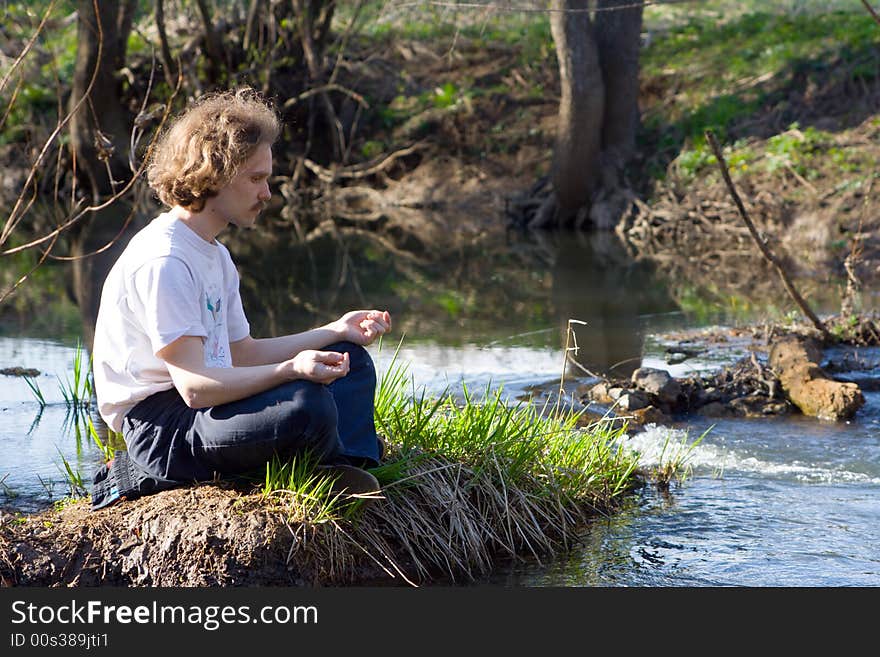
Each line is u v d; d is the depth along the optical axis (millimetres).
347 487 3816
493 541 4113
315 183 16734
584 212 13906
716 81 15312
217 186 3549
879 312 8203
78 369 6004
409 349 7492
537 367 6949
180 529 3648
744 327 7973
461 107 16531
